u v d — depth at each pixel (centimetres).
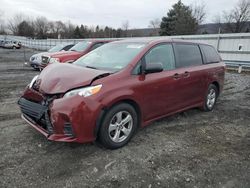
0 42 4981
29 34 9462
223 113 596
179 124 502
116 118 372
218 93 628
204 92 561
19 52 3362
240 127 506
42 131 356
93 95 339
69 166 329
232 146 414
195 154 379
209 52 598
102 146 377
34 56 1245
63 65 420
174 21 5178
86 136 342
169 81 447
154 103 426
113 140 372
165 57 458
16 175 305
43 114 348
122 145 386
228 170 339
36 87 379
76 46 1141
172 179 312
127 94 370
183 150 390
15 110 555
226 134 465
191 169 337
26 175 306
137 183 301
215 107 645
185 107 510
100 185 294
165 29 5338
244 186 306
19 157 345
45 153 358
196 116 561
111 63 417
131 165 338
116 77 370
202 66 549
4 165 325
